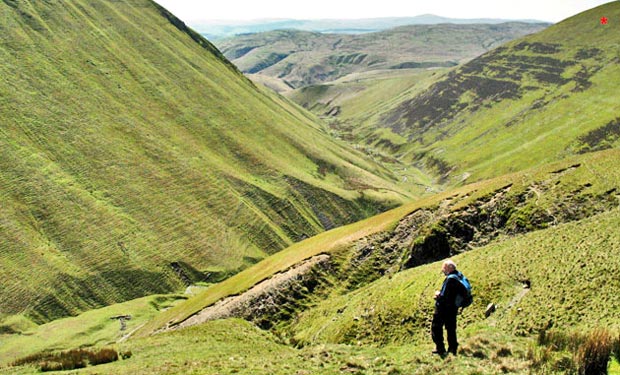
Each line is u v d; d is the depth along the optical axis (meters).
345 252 76.81
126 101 189.12
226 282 94.94
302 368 21.84
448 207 74.88
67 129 159.00
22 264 118.88
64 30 198.62
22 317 109.62
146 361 27.39
